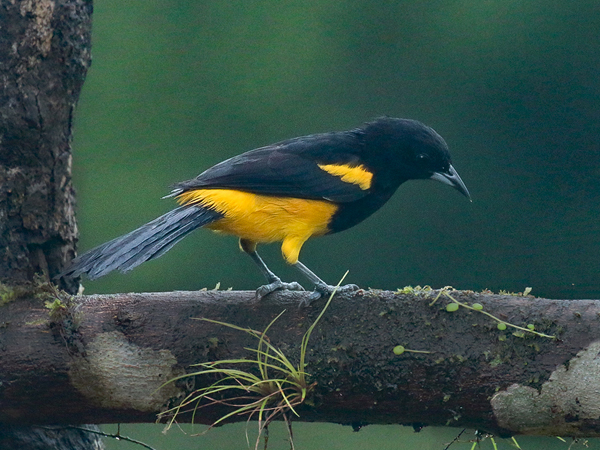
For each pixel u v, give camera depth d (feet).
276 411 28.43
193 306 30.42
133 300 30.55
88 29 34.06
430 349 28.50
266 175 35.99
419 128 39.86
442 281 81.05
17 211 33.04
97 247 32.76
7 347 29.37
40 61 32.63
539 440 52.60
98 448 36.40
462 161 83.25
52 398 29.91
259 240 37.40
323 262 80.38
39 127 32.83
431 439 46.09
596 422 27.37
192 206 35.40
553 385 27.63
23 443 32.63
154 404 29.84
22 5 32.14
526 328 28.02
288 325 29.86
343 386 28.99
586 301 28.55
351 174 37.78
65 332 29.58
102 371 29.50
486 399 28.19
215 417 30.37
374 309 29.53
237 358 29.50
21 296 30.35
